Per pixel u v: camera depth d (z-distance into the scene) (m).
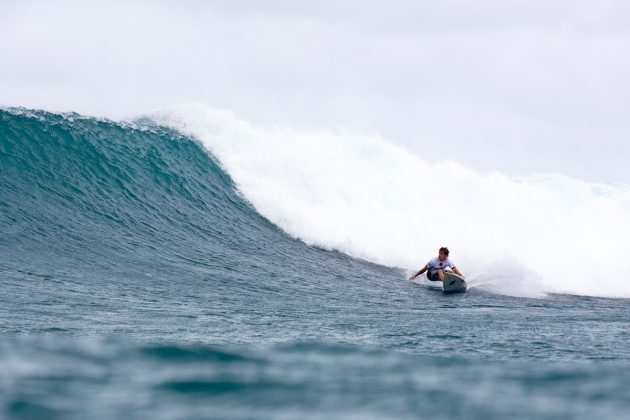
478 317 50.38
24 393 25.56
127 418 23.67
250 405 25.44
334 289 63.47
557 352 35.28
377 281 69.56
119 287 53.97
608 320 51.69
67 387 26.52
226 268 65.62
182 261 65.31
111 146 81.88
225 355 32.28
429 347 35.78
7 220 66.12
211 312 46.66
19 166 74.69
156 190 79.00
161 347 33.28
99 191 75.19
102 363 29.97
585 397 27.03
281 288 61.16
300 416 24.50
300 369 30.22
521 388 28.06
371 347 35.19
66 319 40.22
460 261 81.94
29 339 33.47
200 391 26.75
